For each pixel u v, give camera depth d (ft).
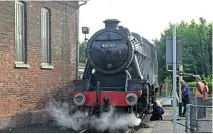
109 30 47.29
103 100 44.06
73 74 62.39
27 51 49.39
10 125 45.60
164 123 51.57
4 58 44.68
